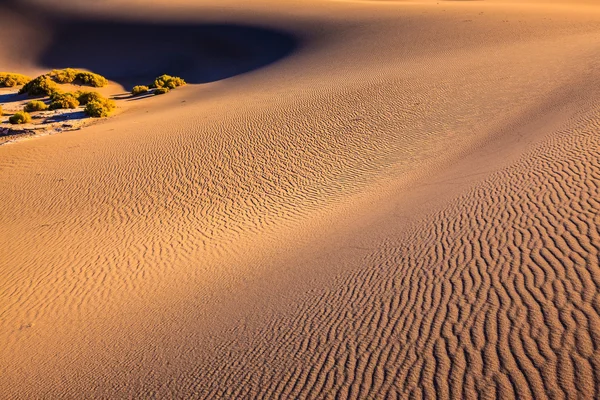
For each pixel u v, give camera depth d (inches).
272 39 2224.4
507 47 1295.5
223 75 2090.3
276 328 292.7
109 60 2397.9
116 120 1222.9
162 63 2314.2
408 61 1349.7
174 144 888.9
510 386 194.1
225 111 1088.2
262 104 1098.7
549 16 1739.7
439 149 690.2
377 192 583.2
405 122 848.9
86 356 332.8
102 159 856.9
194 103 1328.7
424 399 200.7
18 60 2438.5
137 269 494.0
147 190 724.7
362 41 1788.9
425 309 264.1
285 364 252.4
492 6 2208.4
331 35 2021.4
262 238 527.8
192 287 421.4
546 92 792.9
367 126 861.8
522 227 329.4
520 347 213.3
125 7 2753.4
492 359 211.3
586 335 208.7
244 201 663.1
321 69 1492.4
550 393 185.5
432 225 382.0
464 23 1772.9
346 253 385.4
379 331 256.5
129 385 279.0
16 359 350.3
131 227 615.2
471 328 236.1
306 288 338.3
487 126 717.9
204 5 2743.6
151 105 1433.3
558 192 371.9
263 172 746.8
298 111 986.7
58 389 296.7
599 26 1428.4
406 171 638.5
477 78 1011.3
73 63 2415.1
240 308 342.0
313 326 282.0
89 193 730.2
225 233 568.4
